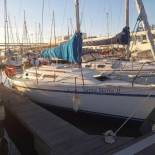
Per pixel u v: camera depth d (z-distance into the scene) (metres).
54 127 4.54
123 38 7.67
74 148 3.61
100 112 5.88
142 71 7.92
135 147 3.43
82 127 6.05
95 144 3.69
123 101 5.49
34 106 6.17
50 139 3.97
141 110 5.33
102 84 5.98
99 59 10.63
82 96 6.00
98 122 6.10
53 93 6.61
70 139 3.95
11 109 5.93
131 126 5.61
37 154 4.48
